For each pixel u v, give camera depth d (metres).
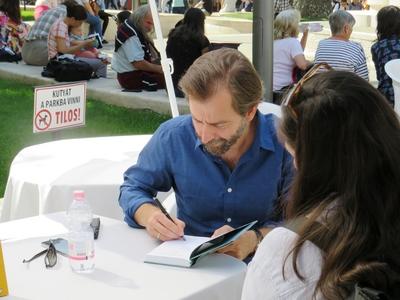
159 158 2.77
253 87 2.48
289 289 1.50
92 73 9.90
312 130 1.52
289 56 7.49
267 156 2.67
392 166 1.48
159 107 8.30
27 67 11.04
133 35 8.74
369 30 14.71
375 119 1.50
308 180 1.54
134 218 2.70
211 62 2.47
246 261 2.61
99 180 3.57
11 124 8.03
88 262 2.30
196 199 2.72
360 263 1.43
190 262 2.34
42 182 3.57
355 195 1.47
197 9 8.34
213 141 2.53
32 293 2.14
